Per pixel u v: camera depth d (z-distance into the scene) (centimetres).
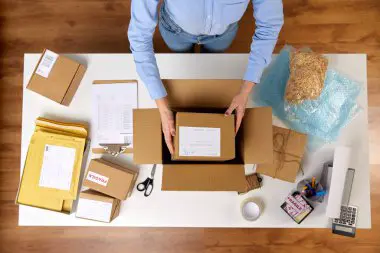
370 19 219
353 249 211
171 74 150
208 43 158
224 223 145
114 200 141
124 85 150
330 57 151
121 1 221
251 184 144
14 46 221
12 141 218
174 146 118
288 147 141
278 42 220
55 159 145
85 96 151
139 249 213
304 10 220
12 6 222
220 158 114
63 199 144
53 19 221
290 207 143
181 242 213
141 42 113
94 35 221
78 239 214
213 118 114
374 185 213
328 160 147
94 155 149
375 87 217
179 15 116
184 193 146
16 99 220
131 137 147
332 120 145
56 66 147
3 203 215
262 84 150
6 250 214
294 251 212
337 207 131
